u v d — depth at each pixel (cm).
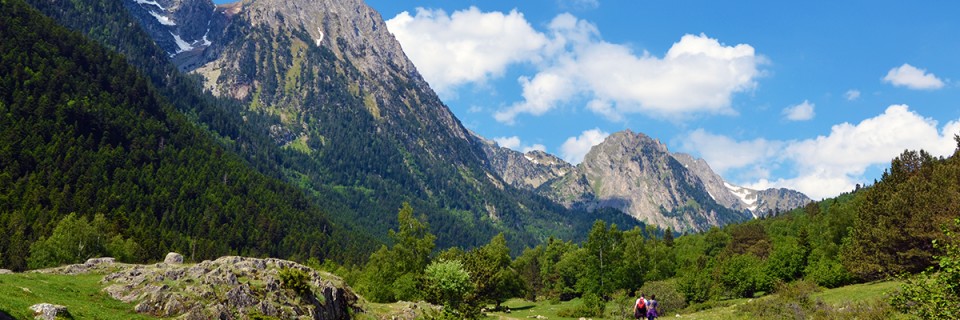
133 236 14588
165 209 18950
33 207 14725
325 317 4641
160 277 4125
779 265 10206
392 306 6153
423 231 10169
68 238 10700
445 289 6706
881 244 7300
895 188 8056
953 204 6300
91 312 3309
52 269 4969
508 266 14350
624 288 11844
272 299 4241
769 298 6825
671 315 9050
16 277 3825
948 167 7181
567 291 14212
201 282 4138
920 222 6756
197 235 18488
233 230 19912
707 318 6600
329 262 12988
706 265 12719
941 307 2448
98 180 17850
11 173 15775
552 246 17200
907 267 6906
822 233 12456
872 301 5266
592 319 8806
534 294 15400
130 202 17875
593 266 12050
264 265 4916
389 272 9712
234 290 4062
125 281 4197
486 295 9206
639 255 13675
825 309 5631
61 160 17488
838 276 8369
